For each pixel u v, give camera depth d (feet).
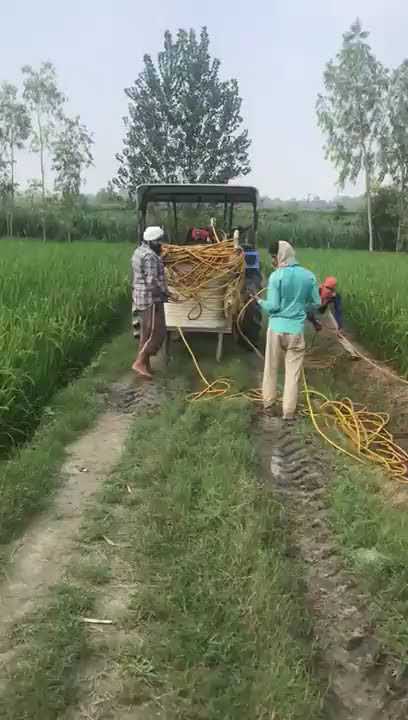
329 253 95.96
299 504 17.98
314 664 12.10
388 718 11.12
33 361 24.22
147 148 155.74
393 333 33.06
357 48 137.69
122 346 34.81
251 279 34.91
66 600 13.38
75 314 32.68
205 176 157.58
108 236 148.15
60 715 10.88
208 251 30.42
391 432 24.30
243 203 37.11
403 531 16.03
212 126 157.07
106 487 18.33
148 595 13.51
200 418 23.53
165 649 12.04
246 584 13.82
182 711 10.90
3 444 20.94
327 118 141.49
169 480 18.35
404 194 142.61
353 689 11.68
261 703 10.92
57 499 18.03
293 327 24.20
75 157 137.18
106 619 13.14
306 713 10.79
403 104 138.41
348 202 219.20
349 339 39.50
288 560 15.02
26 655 11.97
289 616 12.77
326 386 28.58
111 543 15.84
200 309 30.81
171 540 15.55
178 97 155.22
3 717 10.66
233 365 30.55
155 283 28.43
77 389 26.13
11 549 15.51
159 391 27.53
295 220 165.58
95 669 11.89
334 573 14.78
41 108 134.31
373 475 19.70
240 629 12.56
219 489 17.56
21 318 27.20
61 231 145.79
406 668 12.05
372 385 29.71
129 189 159.53
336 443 22.30
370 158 141.38
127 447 21.03
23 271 42.39
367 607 13.57
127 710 11.03
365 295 41.68
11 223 144.25
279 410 25.54
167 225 37.73
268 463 20.70
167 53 154.10
